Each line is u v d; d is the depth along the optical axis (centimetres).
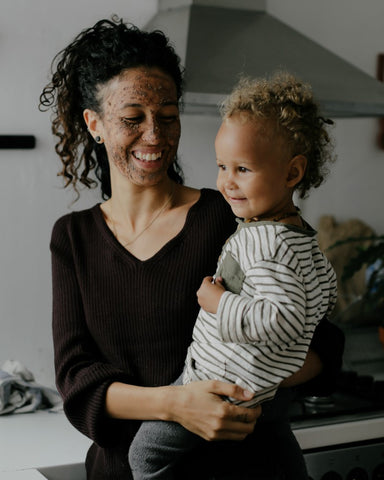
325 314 132
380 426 181
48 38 210
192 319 131
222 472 123
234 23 206
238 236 117
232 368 115
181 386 119
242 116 114
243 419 117
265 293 108
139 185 135
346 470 178
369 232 258
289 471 129
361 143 260
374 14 256
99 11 215
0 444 167
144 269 132
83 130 148
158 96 127
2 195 209
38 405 193
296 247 111
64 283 139
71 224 141
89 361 133
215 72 181
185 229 134
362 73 204
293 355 114
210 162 234
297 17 242
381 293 230
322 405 188
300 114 115
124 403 124
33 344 216
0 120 207
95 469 141
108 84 128
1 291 211
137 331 132
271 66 190
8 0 204
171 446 123
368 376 209
